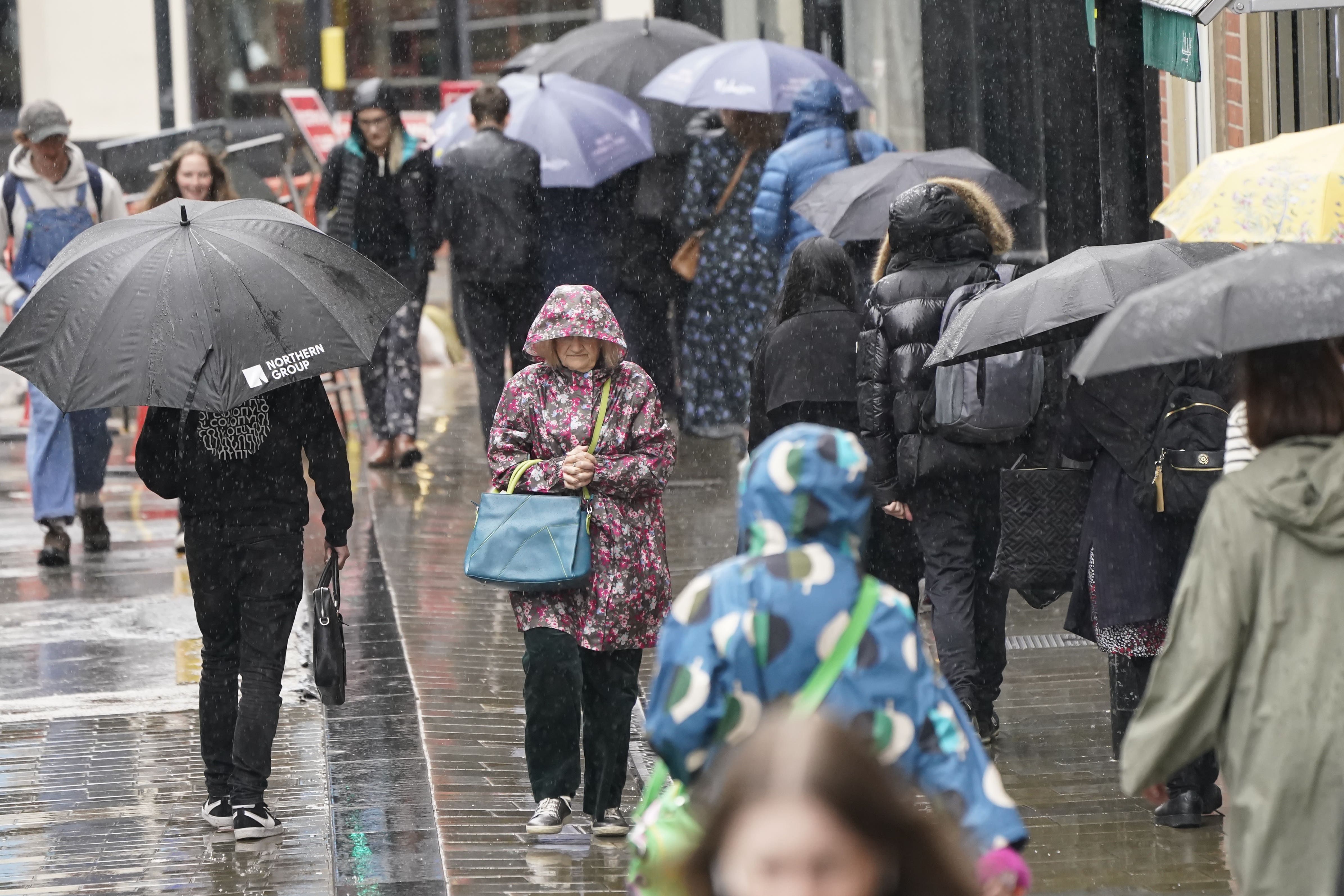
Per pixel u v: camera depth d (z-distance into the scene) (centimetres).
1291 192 2114
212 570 2328
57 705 2981
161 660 3288
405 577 3922
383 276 2338
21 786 2566
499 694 3027
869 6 6388
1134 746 1458
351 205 5072
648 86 5062
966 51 5716
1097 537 2338
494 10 10650
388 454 5309
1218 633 1427
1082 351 1577
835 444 1242
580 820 2408
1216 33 4009
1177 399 2247
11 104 9819
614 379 2358
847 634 1220
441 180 4794
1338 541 1415
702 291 5041
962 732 1244
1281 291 1507
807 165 4344
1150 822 2322
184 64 9975
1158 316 1540
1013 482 2491
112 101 9931
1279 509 1423
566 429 2325
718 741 1226
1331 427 1470
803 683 1219
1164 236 4106
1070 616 2439
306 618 3538
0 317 4044
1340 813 1400
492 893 2097
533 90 5269
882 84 6331
